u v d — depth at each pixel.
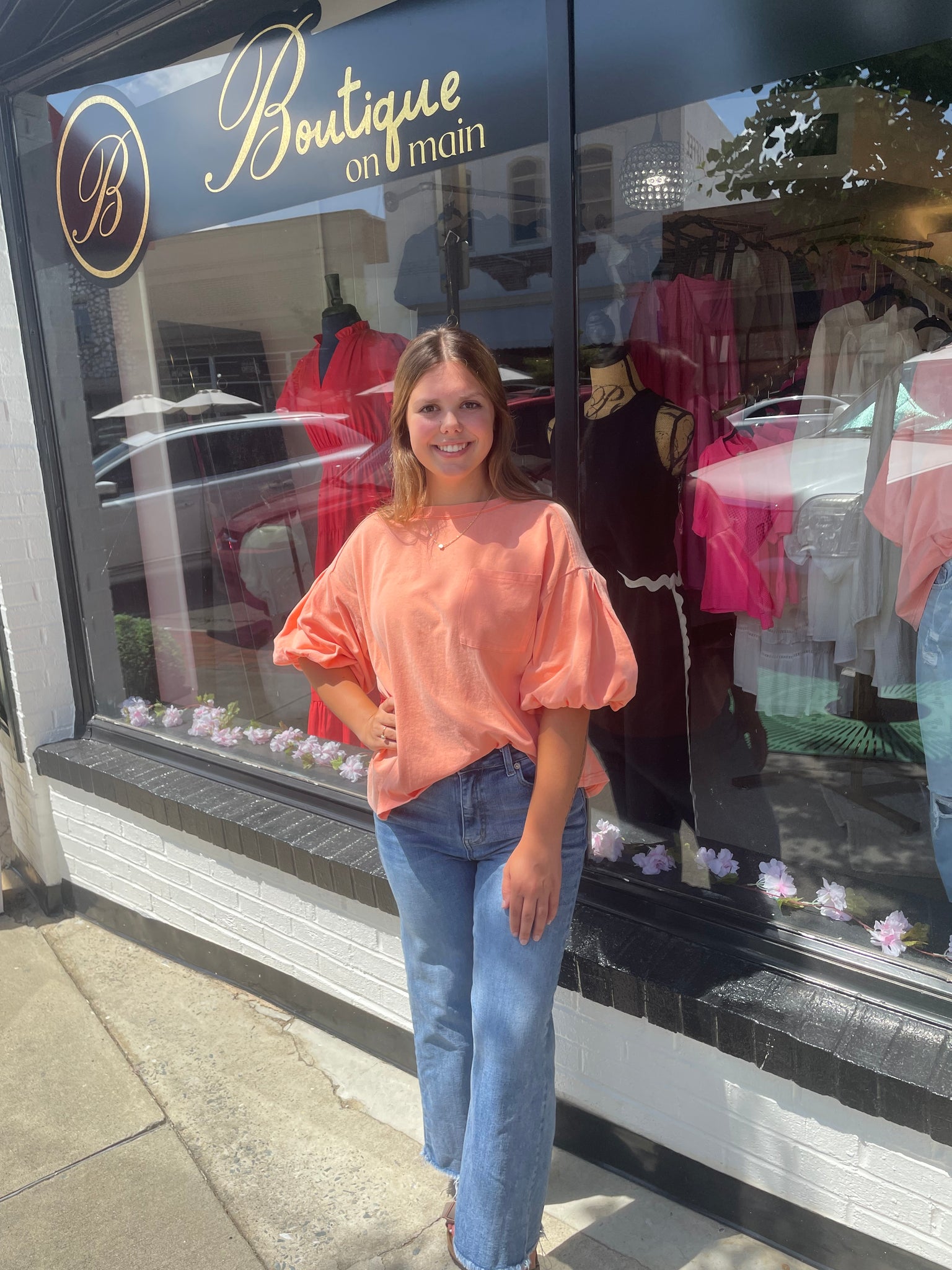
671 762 2.10
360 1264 1.91
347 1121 2.29
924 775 1.84
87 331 3.01
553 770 1.53
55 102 2.88
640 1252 1.89
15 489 3.10
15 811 3.49
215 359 2.82
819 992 1.80
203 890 2.82
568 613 1.51
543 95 1.91
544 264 1.99
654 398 1.99
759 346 1.89
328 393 2.58
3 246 3.01
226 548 2.92
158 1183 2.13
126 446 3.06
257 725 2.92
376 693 2.40
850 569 1.87
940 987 1.70
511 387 2.12
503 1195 1.62
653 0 1.76
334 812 2.57
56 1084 2.46
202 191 2.63
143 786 2.84
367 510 2.58
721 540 1.98
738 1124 1.86
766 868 2.00
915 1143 1.66
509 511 1.57
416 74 2.10
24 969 2.98
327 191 2.37
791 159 1.74
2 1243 2.00
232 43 2.43
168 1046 2.59
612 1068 2.03
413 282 2.27
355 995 2.50
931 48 1.54
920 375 1.72
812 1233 1.82
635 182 1.87
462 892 1.69
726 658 2.04
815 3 1.62
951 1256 1.66
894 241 1.71
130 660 3.21
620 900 2.09
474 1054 1.69
